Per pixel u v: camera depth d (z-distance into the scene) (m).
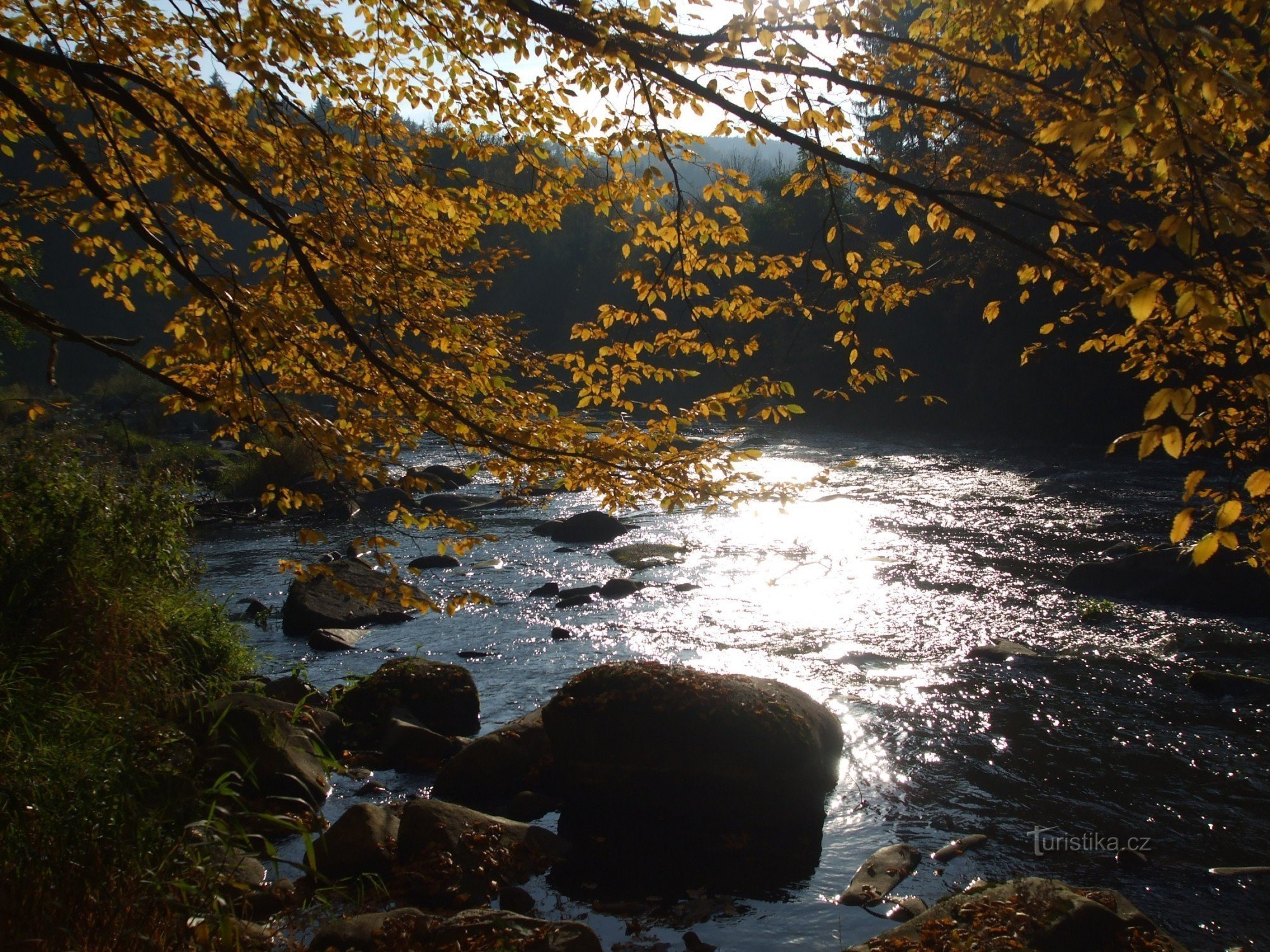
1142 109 2.36
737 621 11.37
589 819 6.63
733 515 18.61
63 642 6.46
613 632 10.99
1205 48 2.81
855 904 5.43
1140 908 5.30
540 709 8.34
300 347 3.95
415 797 6.84
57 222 4.80
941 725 7.99
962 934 4.66
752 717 6.68
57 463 8.24
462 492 21.50
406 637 11.01
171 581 8.41
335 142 3.94
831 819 6.50
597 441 4.06
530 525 18.16
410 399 3.94
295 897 5.31
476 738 7.42
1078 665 9.42
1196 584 11.43
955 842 6.09
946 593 12.34
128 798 4.71
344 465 3.81
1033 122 4.21
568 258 49.94
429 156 4.25
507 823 6.15
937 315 36.88
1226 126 3.28
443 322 4.30
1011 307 31.53
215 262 3.86
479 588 13.27
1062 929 4.62
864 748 7.57
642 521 18.31
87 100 3.79
